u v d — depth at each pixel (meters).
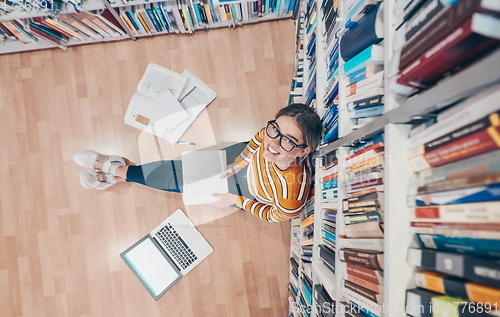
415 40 0.48
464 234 0.44
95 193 1.91
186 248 1.80
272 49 2.00
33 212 1.92
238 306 1.89
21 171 1.93
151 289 1.71
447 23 0.39
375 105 0.69
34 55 1.98
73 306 1.87
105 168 1.73
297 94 1.68
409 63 0.50
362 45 0.71
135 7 1.64
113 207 1.91
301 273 1.40
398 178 0.55
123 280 1.89
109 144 1.95
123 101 1.97
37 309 1.87
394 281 0.54
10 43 1.90
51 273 1.89
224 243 1.89
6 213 1.91
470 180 0.43
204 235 1.87
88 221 1.91
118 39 1.98
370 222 0.67
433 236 0.50
